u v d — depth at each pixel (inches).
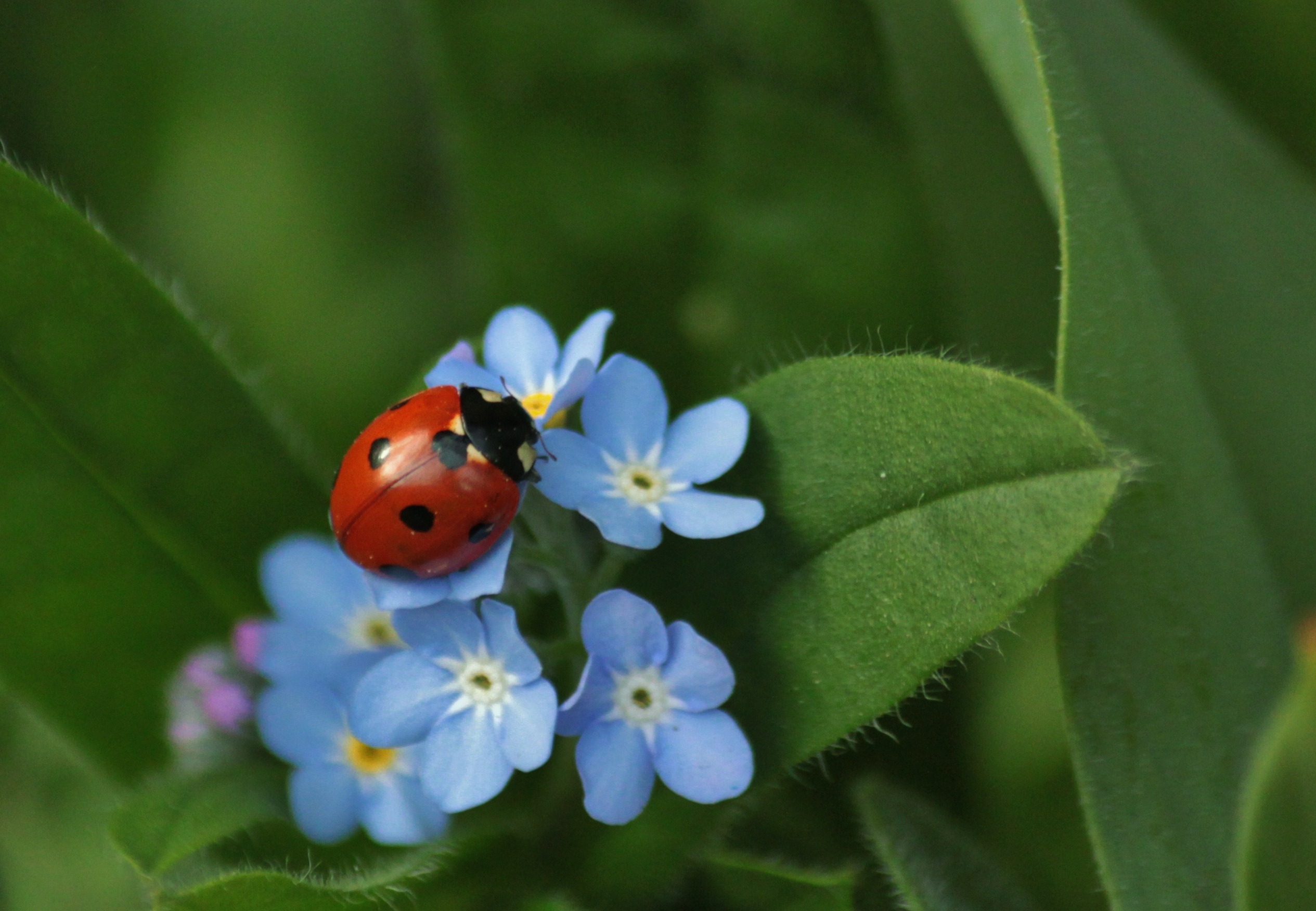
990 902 4.8
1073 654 4.6
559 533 4.6
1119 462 4.3
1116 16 5.2
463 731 4.4
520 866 4.8
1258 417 5.0
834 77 5.2
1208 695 4.6
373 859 4.9
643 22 5.3
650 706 4.4
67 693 5.0
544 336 4.6
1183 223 5.1
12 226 4.7
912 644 4.4
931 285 5.2
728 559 4.6
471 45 5.3
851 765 5.1
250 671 4.9
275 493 4.9
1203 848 4.5
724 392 5.3
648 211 5.3
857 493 4.5
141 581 4.9
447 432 4.4
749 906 4.8
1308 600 4.9
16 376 4.7
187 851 4.6
